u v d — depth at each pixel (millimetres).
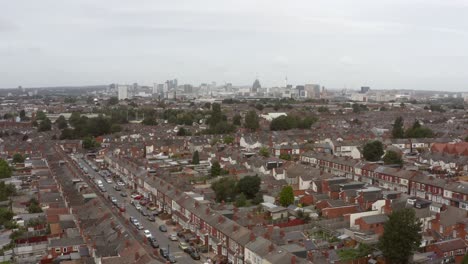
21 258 104938
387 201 126375
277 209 133750
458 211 119438
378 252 101625
